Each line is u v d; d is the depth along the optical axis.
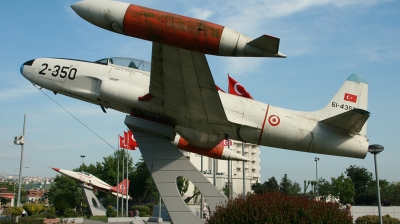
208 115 12.44
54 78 13.94
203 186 12.35
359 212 23.06
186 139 14.34
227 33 8.52
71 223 25.86
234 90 14.48
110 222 27.75
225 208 9.58
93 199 40.44
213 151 15.02
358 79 14.55
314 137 13.34
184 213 12.27
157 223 25.17
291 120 13.39
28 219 22.12
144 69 13.47
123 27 8.98
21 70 14.47
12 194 55.22
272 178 56.28
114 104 13.24
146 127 12.80
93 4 9.10
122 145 29.20
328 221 8.57
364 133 13.84
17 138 24.56
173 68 10.33
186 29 8.62
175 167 12.59
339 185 40.28
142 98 12.50
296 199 9.32
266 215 8.64
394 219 16.38
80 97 13.73
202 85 10.75
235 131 13.35
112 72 13.38
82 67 13.79
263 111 13.34
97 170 68.12
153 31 8.80
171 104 12.25
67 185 61.78
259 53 8.52
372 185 47.22
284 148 13.84
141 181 63.47
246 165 67.31
